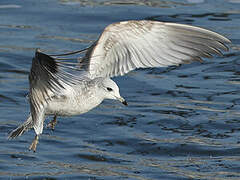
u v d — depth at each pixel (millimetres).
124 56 8625
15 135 9203
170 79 16219
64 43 17750
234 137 13086
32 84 7199
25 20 19578
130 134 13195
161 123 13727
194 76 16391
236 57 17312
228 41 7828
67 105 8430
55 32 18703
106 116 14047
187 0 21531
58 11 20234
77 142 12812
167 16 19656
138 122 13773
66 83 7242
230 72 16516
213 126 13570
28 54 17094
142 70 16875
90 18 19688
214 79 16156
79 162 11961
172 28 8164
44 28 19016
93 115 14094
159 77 16375
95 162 11984
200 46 8000
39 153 12258
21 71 16297
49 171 11477
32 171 11453
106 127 13523
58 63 6930
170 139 13008
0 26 18984
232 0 21609
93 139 12984
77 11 20234
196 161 12102
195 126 13594
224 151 12477
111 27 8453
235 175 11469
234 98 14945
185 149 12578
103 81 8656
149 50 8391
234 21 19500
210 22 19297
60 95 8305
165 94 15289
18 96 14867
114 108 14531
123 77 16297
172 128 13523
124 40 8562
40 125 7473
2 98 14688
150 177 11352
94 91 8570
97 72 8805
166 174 11469
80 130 13375
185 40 8094
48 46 17484
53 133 13195
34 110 7383
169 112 14250
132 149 12602
